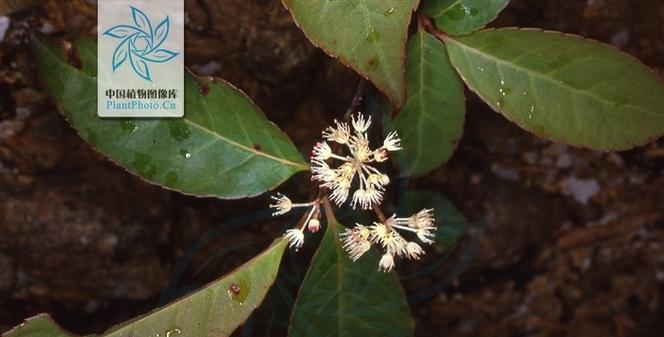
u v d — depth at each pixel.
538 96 0.37
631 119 0.37
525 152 0.46
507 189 0.46
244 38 0.40
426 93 0.39
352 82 0.42
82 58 0.36
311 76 0.42
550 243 0.47
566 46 0.37
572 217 0.47
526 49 0.37
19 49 0.39
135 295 0.43
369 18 0.34
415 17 0.38
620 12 0.42
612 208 0.47
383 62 0.34
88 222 0.41
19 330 0.35
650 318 0.48
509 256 0.46
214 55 0.40
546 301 0.47
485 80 0.37
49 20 0.38
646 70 0.37
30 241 0.41
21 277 0.41
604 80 0.37
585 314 0.48
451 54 0.38
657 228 0.47
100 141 0.36
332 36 0.34
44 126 0.40
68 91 0.36
